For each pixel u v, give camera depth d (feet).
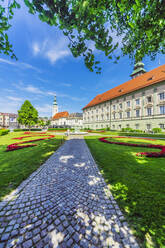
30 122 125.29
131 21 6.29
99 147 26.99
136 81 86.94
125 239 4.92
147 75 80.59
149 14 6.05
